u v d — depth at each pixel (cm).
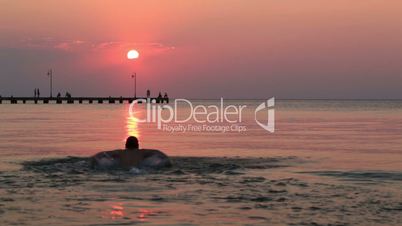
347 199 1253
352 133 3838
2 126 4600
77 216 1079
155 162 1752
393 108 12300
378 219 1055
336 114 8169
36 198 1264
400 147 2709
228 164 1922
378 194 1315
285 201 1231
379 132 3966
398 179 1574
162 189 1390
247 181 1525
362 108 12350
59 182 1497
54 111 8844
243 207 1166
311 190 1373
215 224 1020
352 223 1023
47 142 2959
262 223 1027
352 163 2002
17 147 2641
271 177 1608
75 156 2223
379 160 2102
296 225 1011
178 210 1137
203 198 1268
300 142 3020
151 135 3616
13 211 1123
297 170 1781
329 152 2436
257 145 2816
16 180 1527
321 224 1017
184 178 1576
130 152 1778
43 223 1020
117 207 1165
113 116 7019
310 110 10400
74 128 4356
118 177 1584
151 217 1073
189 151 2466
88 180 1532
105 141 3055
